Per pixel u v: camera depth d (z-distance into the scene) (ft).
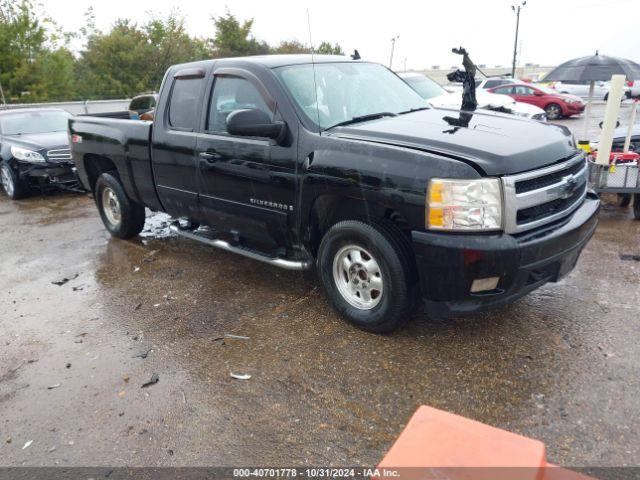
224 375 11.23
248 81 14.03
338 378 10.80
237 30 97.81
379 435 9.13
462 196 10.10
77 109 71.05
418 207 10.50
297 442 9.11
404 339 12.07
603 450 8.44
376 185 11.05
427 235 10.48
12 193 30.53
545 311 12.99
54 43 91.15
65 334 13.62
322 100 13.56
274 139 12.89
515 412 9.44
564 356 11.03
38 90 86.07
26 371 12.01
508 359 11.05
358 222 11.70
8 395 11.14
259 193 13.73
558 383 10.17
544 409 9.47
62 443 9.55
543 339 11.73
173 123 16.20
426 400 9.93
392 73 16.81
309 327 12.95
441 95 37.37
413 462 4.96
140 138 17.20
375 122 13.02
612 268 15.40
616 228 19.24
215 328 13.30
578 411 9.36
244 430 9.50
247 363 11.60
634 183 19.43
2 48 84.33
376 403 9.96
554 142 11.85
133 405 10.46
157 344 12.75
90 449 9.34
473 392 10.06
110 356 12.37
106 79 100.32
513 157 10.47
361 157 11.37
